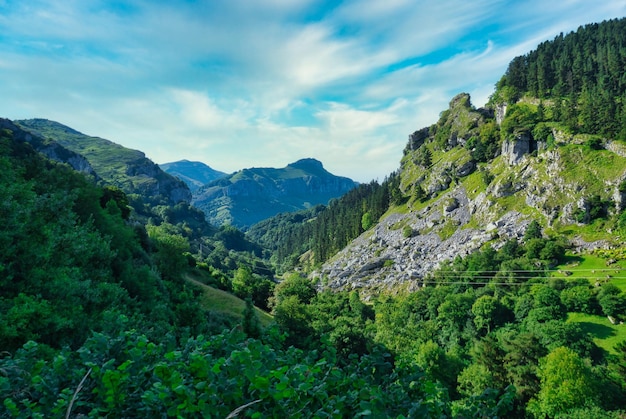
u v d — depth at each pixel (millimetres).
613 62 143875
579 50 167625
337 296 106125
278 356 5469
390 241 147250
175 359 4324
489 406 4809
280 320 49219
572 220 95938
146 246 60219
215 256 150000
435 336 72562
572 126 114562
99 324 18688
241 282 82188
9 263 17750
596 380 39656
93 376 4004
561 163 108875
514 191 119625
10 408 3553
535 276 81625
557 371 39188
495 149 148250
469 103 198875
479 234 113312
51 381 4219
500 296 75938
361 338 51438
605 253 81250
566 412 36500
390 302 96625
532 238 94312
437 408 4348
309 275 169750
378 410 3594
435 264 111750
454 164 161125
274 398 3262
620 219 88188
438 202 151875
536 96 153500
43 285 17953
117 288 24031
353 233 187750
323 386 3795
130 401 3965
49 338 16422
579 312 63812
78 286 19422
